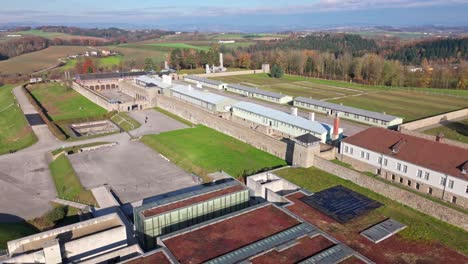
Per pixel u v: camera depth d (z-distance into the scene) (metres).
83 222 49.47
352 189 61.84
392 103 135.50
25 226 55.66
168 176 72.75
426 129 102.88
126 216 57.56
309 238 41.84
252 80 189.75
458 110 116.88
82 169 76.06
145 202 62.06
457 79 176.88
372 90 164.75
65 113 127.69
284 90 162.12
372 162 68.75
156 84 149.38
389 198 58.53
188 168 75.94
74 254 45.62
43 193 67.38
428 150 62.53
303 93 155.00
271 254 38.62
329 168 68.56
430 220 51.81
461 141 91.12
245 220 46.19
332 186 62.78
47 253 42.16
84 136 99.69
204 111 106.56
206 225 44.91
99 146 91.12
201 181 69.31
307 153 70.06
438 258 40.34
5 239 49.53
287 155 77.94
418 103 135.62
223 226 44.75
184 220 50.62
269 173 67.88
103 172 74.62
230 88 159.75
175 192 65.75
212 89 164.88
